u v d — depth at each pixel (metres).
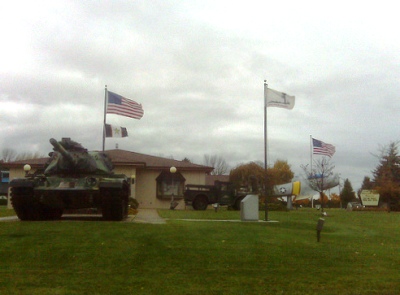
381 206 47.22
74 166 16.52
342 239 13.82
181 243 11.32
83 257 9.58
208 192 33.09
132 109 27.42
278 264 9.56
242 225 16.20
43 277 8.12
